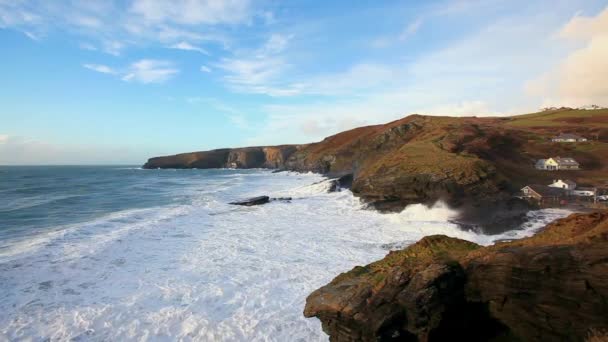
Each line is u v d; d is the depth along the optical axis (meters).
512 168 49.12
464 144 54.34
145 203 41.41
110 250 19.83
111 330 11.55
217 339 11.16
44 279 15.41
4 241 21.58
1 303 13.09
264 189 59.88
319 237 24.02
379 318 9.08
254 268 17.39
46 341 10.87
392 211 35.47
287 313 12.77
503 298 9.12
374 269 11.16
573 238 9.23
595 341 7.55
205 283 15.42
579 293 8.15
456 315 9.48
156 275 16.33
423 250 11.34
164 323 12.02
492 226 26.69
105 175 119.00
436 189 36.47
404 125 77.75
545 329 8.61
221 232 25.39
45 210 35.31
